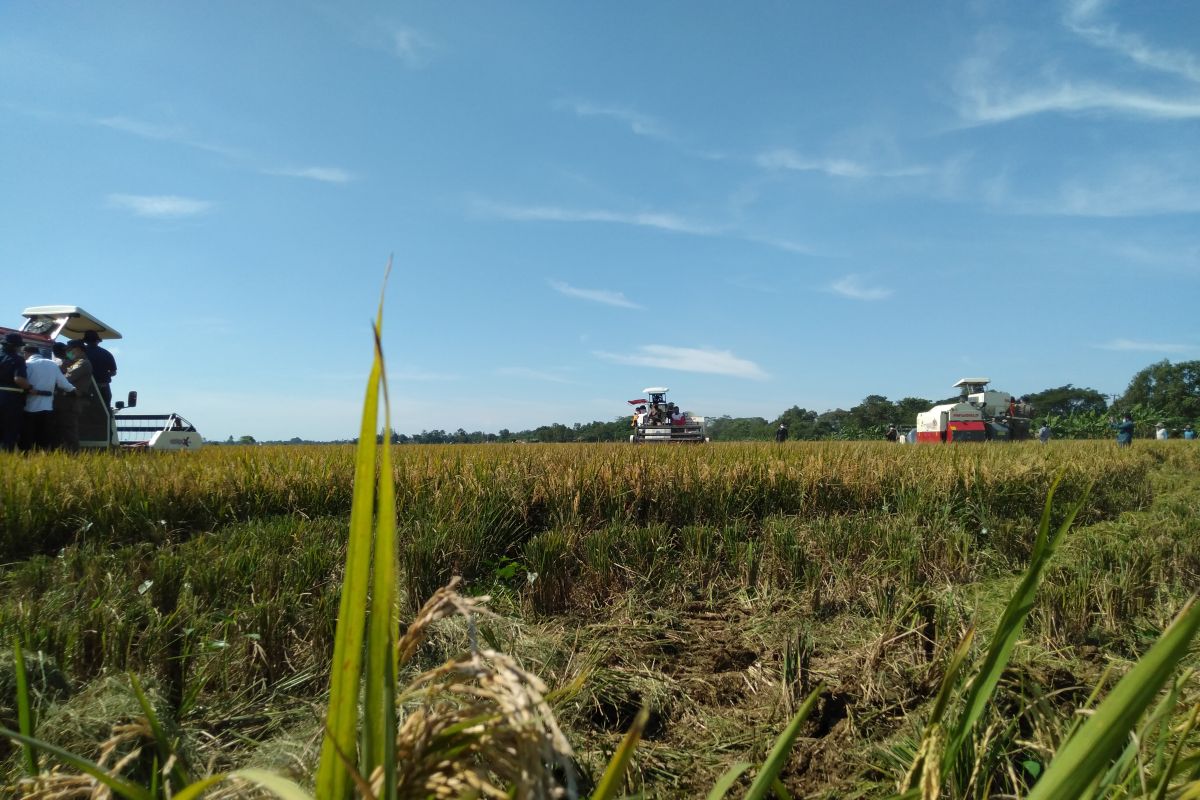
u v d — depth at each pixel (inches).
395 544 41.8
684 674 157.2
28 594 170.7
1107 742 40.7
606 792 40.8
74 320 530.9
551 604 205.9
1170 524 299.0
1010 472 357.1
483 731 48.5
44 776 56.3
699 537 249.9
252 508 289.9
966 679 121.5
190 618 150.1
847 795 105.3
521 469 335.6
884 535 259.1
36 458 337.1
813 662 161.9
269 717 123.4
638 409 1437.0
